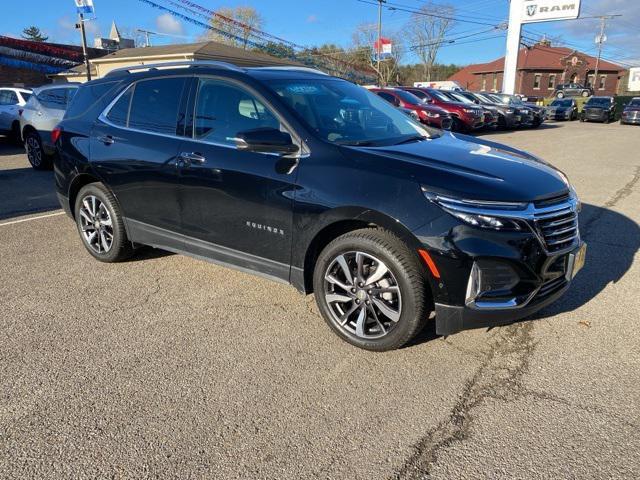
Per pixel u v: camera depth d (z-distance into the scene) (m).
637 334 3.46
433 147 3.54
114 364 3.10
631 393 2.81
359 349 3.28
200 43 29.42
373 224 3.11
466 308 2.87
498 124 20.58
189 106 3.97
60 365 3.08
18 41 28.50
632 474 2.23
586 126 25.44
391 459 2.34
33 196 7.72
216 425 2.56
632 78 59.41
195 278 4.46
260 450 2.39
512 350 3.27
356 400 2.77
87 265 4.76
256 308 3.88
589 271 4.60
